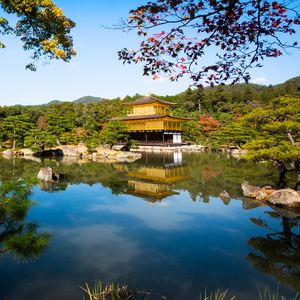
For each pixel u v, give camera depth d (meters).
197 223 10.88
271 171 23.28
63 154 41.41
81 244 8.75
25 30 8.41
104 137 42.16
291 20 3.69
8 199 7.05
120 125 41.56
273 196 13.39
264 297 5.96
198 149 48.66
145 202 14.17
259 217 11.45
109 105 74.75
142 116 54.66
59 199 14.83
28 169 25.17
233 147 45.50
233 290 6.22
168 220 11.31
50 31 8.62
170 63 4.49
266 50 4.13
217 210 12.57
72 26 8.90
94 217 11.66
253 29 3.93
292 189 13.27
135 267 7.23
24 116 42.12
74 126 55.19
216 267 7.29
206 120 56.56
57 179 20.69
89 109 63.44
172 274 6.89
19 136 41.47
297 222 10.78
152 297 5.85
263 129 14.14
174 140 54.16
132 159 34.81
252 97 79.94
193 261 7.62
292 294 6.08
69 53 9.05
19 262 7.38
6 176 20.91
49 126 48.03
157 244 8.82
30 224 10.40
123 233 9.77
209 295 5.98
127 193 16.33
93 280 6.55
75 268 7.13
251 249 8.44
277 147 12.95
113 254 8.02
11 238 7.88
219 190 16.66
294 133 13.81
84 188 17.78
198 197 15.06
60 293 5.97
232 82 4.62
